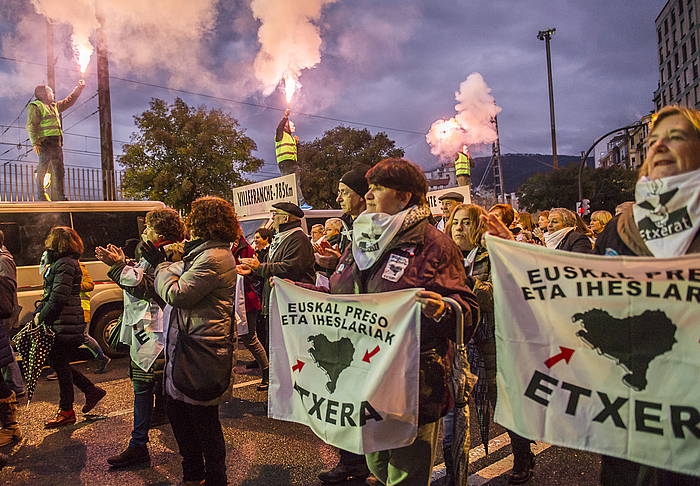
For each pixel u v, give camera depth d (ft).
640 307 6.26
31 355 14.25
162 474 11.99
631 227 6.84
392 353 7.33
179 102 67.97
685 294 6.03
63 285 14.43
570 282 6.66
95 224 24.17
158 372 12.41
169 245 11.63
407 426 7.24
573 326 6.63
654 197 6.40
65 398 15.05
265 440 13.83
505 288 7.06
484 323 10.83
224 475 10.19
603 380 6.43
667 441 6.06
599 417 6.43
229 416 15.72
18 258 22.17
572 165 147.64
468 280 10.64
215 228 10.14
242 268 11.60
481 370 10.94
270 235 23.18
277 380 8.73
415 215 7.64
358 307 7.75
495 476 11.55
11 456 13.05
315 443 13.62
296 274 15.49
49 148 35.60
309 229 33.81
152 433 14.37
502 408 7.03
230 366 10.13
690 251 6.20
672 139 6.36
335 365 7.97
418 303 7.15
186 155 66.08
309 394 8.26
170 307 10.59
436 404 7.40
